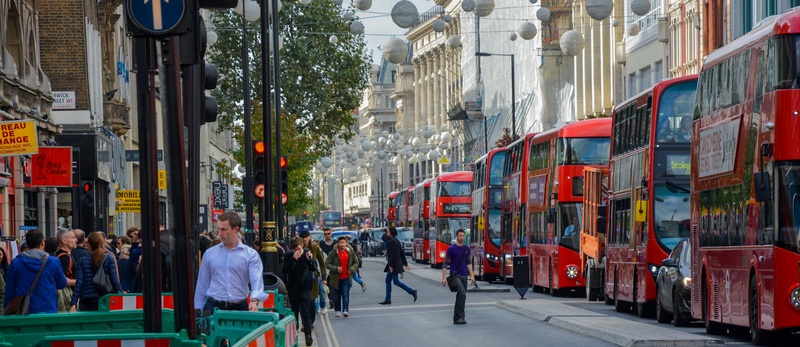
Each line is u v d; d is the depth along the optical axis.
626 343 14.90
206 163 75.62
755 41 14.68
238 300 10.71
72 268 15.59
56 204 31.83
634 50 52.69
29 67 28.81
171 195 7.56
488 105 86.56
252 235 25.23
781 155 13.52
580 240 29.48
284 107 51.72
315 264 17.67
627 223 23.09
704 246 17.06
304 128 52.88
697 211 17.61
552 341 16.58
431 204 59.09
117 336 6.05
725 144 15.91
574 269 29.64
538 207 33.00
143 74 7.50
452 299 30.86
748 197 14.61
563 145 30.20
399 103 141.62
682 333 15.94
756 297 14.27
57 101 33.56
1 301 13.58
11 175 25.55
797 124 13.45
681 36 46.16
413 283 42.25
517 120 73.88
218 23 51.31
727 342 15.34
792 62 13.55
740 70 15.32
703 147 17.28
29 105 27.94
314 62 51.19
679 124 21.17
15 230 26.50
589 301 28.22
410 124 138.00
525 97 70.88
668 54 47.81
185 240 7.57
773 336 14.58
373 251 86.56
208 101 13.03
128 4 7.39
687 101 21.20
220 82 51.25
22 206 27.11
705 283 17.17
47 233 31.25
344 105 53.03
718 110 16.41
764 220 13.90
